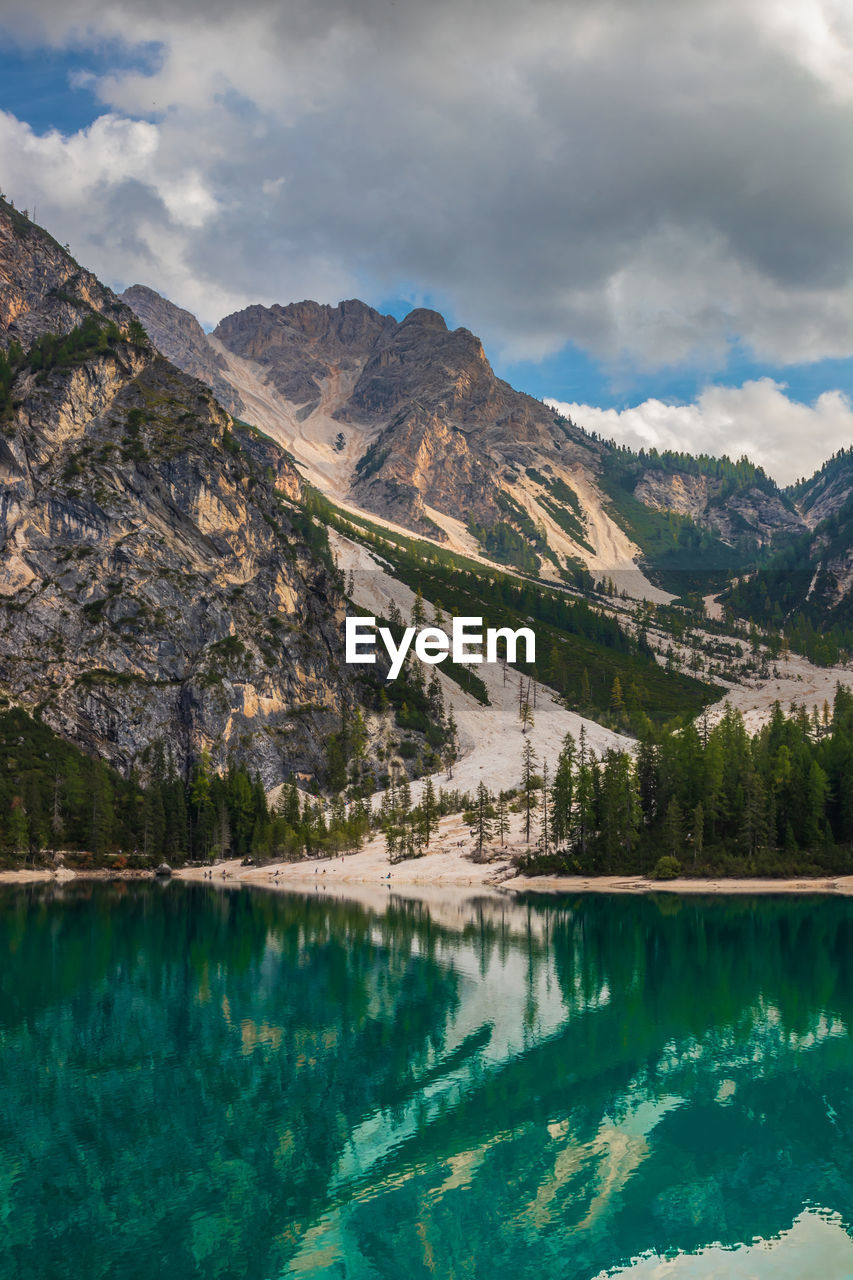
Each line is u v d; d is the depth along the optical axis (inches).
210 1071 2262.6
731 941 4124.0
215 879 7618.1
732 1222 1481.3
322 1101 2042.3
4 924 4849.9
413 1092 2092.8
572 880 6422.2
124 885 7091.5
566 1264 1364.4
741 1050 2393.0
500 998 3019.2
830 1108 1977.1
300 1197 1587.1
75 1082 2182.6
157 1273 1359.5
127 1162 1731.1
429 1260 1384.1
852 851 6190.9
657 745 7687.0
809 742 7509.8
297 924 4820.4
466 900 5885.8
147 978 3415.4
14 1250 1421.0
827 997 3011.8
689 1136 1827.0
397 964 3644.2
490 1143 1802.4
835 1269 1349.7
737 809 6530.5
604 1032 2578.7
